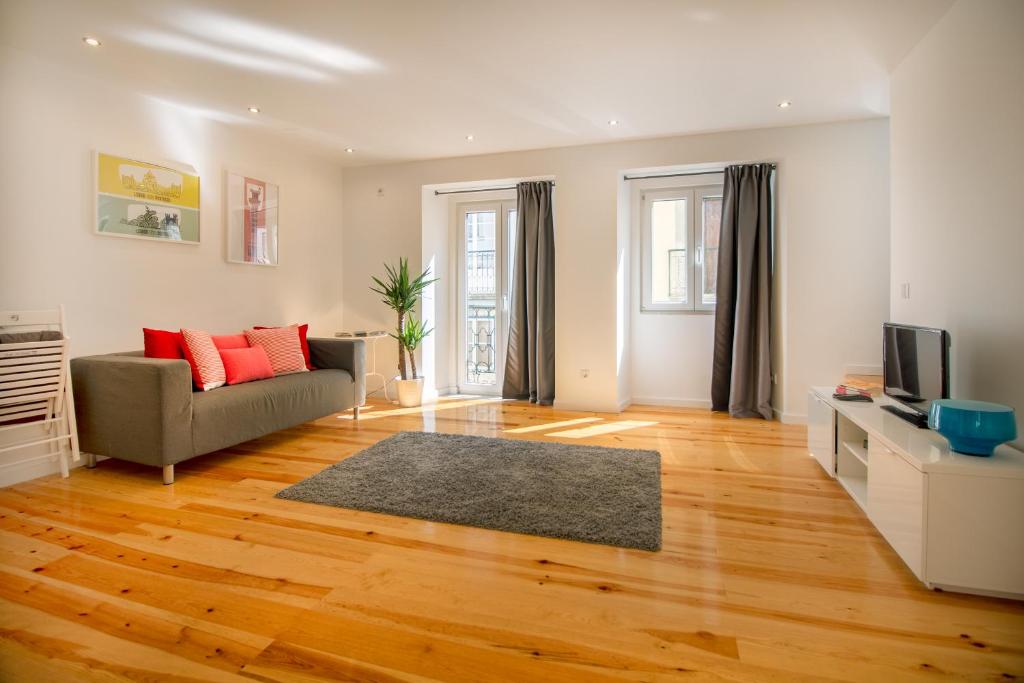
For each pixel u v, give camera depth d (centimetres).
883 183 425
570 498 276
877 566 207
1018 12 207
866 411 274
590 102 387
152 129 378
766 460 345
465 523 247
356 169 572
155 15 267
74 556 215
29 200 309
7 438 301
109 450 309
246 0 253
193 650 158
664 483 302
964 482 183
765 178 460
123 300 361
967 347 244
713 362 497
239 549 221
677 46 301
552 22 275
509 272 576
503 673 147
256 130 449
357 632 166
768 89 363
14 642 161
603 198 493
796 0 254
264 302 477
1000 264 220
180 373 300
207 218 420
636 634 164
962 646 158
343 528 242
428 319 568
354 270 575
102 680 146
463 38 292
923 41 289
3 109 297
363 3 256
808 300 441
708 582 195
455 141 482
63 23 274
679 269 527
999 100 220
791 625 169
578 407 510
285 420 375
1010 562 181
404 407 524
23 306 308
